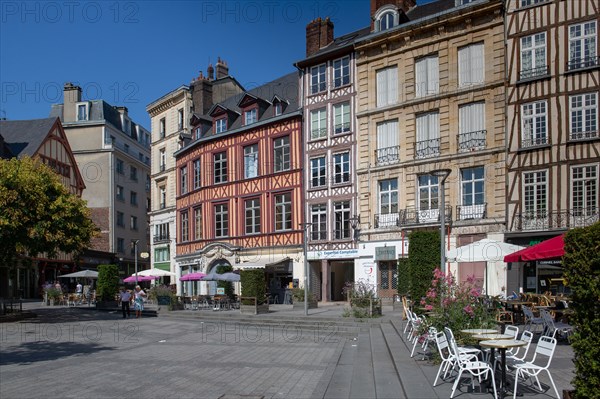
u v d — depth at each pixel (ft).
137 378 28.22
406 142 75.10
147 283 135.13
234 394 24.48
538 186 63.87
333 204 83.20
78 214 66.28
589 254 16.80
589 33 61.57
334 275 86.89
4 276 105.50
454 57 71.20
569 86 62.28
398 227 74.49
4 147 109.50
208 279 76.64
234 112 101.30
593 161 60.23
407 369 27.07
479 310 29.40
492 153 67.15
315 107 86.28
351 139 81.46
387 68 78.43
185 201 110.63
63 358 35.29
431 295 30.94
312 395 24.11
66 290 116.06
